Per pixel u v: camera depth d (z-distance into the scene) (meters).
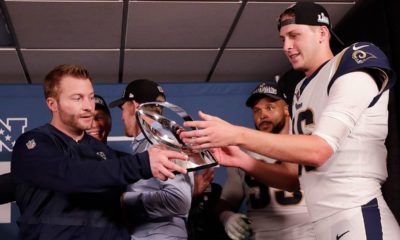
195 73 4.50
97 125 2.86
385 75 1.43
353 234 1.41
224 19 3.54
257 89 2.69
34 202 1.49
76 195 1.51
